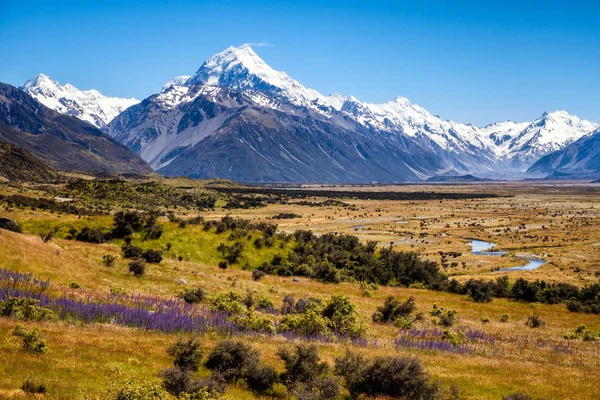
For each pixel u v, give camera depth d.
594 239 167.12
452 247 150.25
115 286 50.31
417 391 28.22
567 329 59.50
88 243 78.06
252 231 97.50
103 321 36.62
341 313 46.00
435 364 36.31
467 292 88.50
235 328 39.34
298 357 28.95
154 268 68.69
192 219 98.38
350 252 104.81
